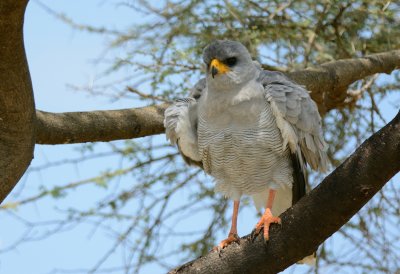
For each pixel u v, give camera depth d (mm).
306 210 8148
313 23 13742
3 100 7500
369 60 13023
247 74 9719
